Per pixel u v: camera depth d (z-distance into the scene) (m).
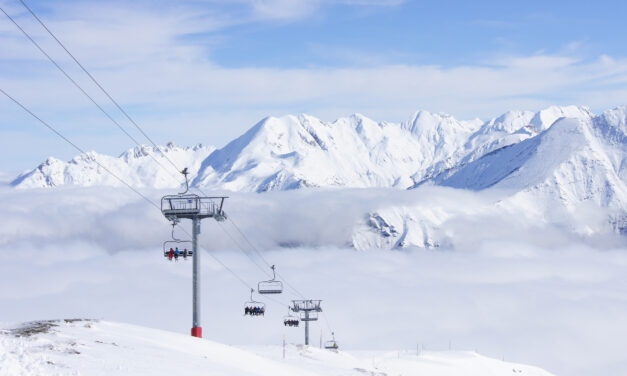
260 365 42.84
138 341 36.53
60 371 24.59
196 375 30.89
